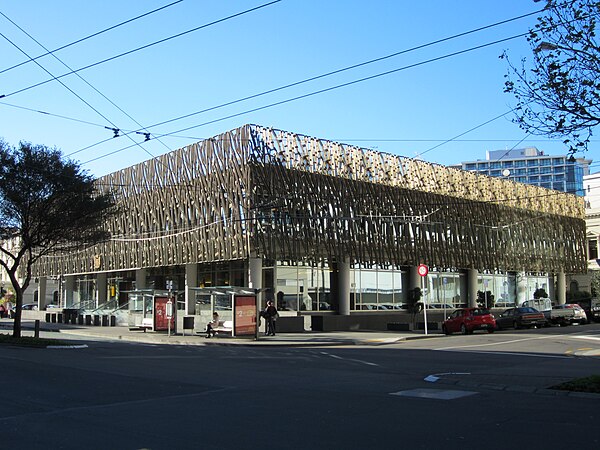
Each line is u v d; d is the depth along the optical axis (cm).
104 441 750
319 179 4072
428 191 4903
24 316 6247
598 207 7362
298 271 4175
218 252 3919
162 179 4606
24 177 2742
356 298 4519
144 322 3681
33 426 845
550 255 6144
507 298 6047
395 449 707
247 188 3725
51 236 2923
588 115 1180
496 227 5522
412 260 4638
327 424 858
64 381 1359
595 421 883
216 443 738
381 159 4572
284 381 1394
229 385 1312
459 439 760
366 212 4334
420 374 1537
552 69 1189
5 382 1338
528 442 743
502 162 11475
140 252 4794
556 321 4269
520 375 1433
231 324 3127
